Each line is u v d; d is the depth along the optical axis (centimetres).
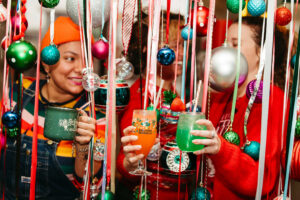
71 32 132
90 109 117
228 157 105
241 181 111
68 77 139
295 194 189
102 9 104
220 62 101
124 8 105
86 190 112
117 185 158
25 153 141
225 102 141
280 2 167
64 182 141
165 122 117
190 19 103
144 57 154
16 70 93
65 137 104
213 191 131
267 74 93
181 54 149
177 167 121
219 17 170
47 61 97
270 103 119
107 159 98
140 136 103
